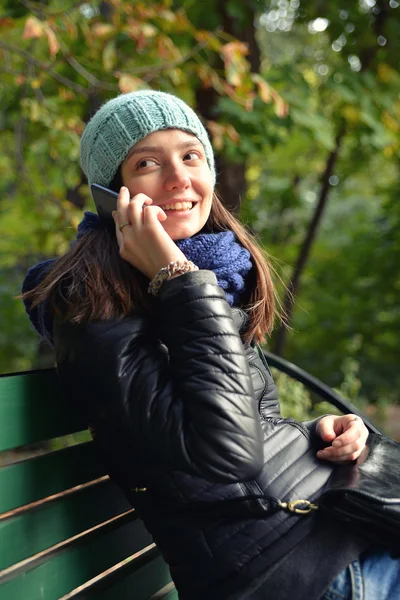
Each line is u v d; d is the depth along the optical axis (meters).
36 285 1.80
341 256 8.77
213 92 4.73
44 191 5.55
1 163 5.87
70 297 1.60
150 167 1.78
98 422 1.57
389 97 4.98
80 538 1.82
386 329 8.64
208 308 1.52
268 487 1.60
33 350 8.20
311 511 1.59
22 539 1.60
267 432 1.71
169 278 1.58
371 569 1.54
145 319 1.62
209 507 1.57
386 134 4.95
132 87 3.78
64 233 4.93
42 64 4.09
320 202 6.76
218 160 4.86
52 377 1.71
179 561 1.62
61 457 1.73
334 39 5.65
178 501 1.56
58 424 1.73
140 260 1.64
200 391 1.46
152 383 1.51
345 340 8.61
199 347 1.49
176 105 1.81
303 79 4.55
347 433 1.72
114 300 1.60
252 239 2.09
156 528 1.65
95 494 1.82
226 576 1.55
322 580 1.48
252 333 1.93
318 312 8.67
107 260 1.67
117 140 1.77
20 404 1.62
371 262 8.48
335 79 4.76
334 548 1.53
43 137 4.77
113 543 1.87
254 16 4.63
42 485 1.67
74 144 4.47
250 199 6.87
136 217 1.65
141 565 1.96
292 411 4.46
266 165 7.97
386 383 8.58
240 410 1.47
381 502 1.51
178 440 1.46
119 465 1.65
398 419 8.62
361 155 6.60
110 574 1.90
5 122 5.29
